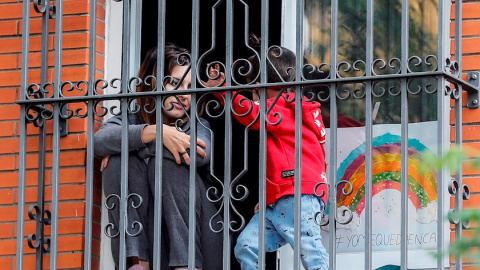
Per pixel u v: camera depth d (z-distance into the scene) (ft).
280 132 35.47
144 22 45.80
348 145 38.70
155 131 35.60
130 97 34.73
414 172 37.58
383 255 37.37
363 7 39.68
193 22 34.50
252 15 47.34
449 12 35.99
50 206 37.78
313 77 39.50
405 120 31.94
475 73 34.53
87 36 38.70
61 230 37.29
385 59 39.01
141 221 36.42
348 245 37.93
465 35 35.06
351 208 38.14
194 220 33.55
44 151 36.94
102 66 39.45
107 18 40.01
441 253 17.15
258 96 33.58
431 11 38.60
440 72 31.71
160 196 33.88
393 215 37.58
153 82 38.09
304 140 35.60
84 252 36.50
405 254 31.17
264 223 32.78
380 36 39.22
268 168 35.65
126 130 34.78
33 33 39.19
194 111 34.06
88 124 35.27
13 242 37.68
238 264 41.32
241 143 46.39
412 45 38.58
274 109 35.55
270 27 42.22
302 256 34.53
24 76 36.19
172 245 36.01
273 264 39.86
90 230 34.53
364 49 39.42
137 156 36.65
